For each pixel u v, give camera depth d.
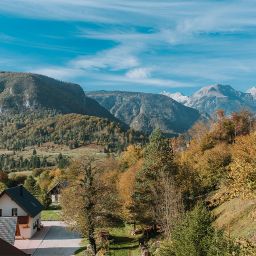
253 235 37.62
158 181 63.62
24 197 86.06
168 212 49.56
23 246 71.56
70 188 63.19
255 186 19.14
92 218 58.81
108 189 61.41
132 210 65.88
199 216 28.33
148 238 63.16
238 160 20.12
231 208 50.09
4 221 63.00
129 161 118.88
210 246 25.36
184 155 100.44
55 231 84.62
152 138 70.81
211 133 110.56
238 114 118.81
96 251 62.25
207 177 68.44
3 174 152.62
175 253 28.73
